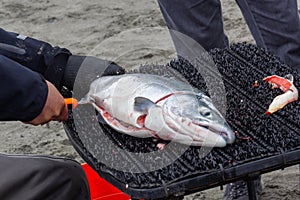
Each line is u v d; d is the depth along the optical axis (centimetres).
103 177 162
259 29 244
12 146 295
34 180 151
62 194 154
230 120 173
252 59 202
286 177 258
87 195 163
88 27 395
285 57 245
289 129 167
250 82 189
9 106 150
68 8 422
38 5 430
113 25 394
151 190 149
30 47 184
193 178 151
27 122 156
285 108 176
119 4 419
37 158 158
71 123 181
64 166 158
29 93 150
